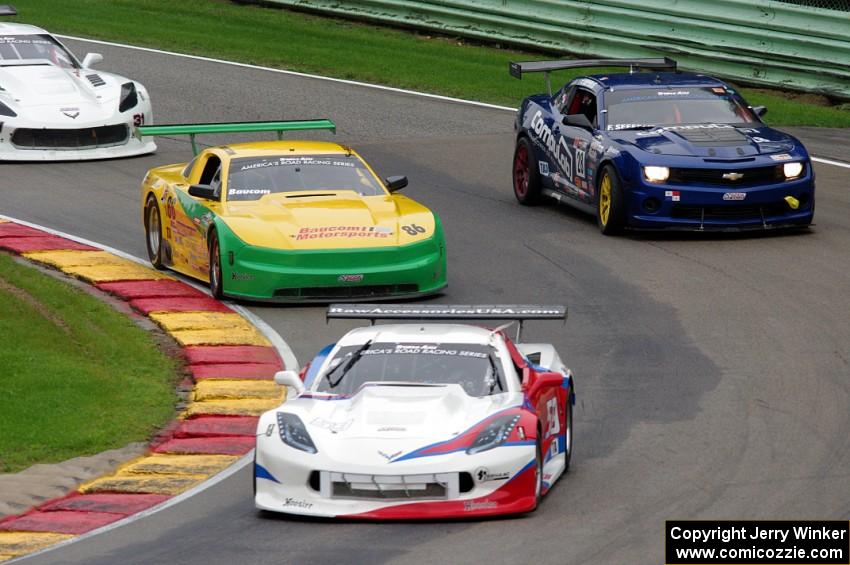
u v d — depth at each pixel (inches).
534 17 4207.7
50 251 2421.3
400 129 3452.3
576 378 1740.9
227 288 2121.1
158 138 3425.2
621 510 1255.5
